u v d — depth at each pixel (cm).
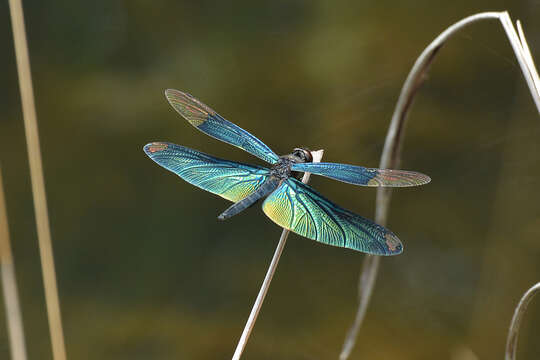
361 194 179
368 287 130
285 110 194
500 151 166
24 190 186
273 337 154
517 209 159
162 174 192
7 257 128
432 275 160
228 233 181
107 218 181
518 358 139
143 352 151
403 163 176
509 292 151
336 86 196
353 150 176
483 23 183
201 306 163
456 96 181
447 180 172
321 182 181
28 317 157
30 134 128
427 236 167
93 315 159
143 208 184
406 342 148
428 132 178
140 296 164
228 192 127
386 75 193
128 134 197
